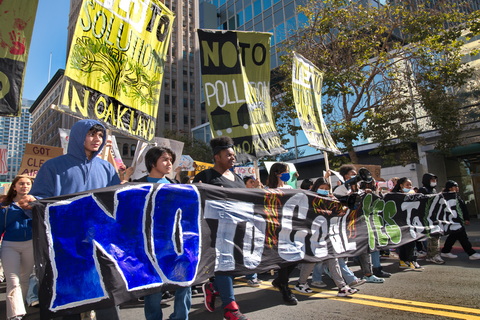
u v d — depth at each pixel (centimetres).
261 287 528
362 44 1286
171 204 306
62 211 247
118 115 423
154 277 278
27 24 329
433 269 601
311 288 505
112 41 421
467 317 338
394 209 590
